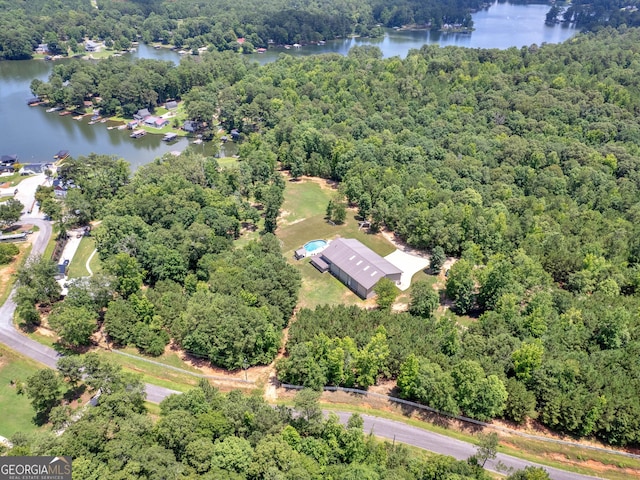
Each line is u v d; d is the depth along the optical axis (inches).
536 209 7288.4
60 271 6131.9
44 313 5447.8
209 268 5880.9
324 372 4525.1
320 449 3567.9
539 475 3314.5
